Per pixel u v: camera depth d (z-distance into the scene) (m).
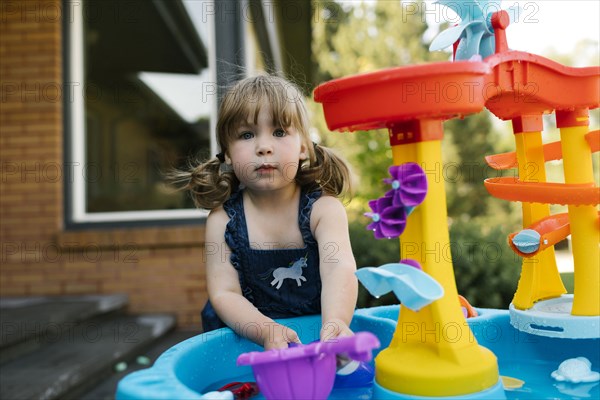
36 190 3.79
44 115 3.80
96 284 3.77
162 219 3.94
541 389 0.84
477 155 10.57
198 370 0.95
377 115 0.71
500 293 3.02
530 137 0.97
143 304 3.77
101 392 2.42
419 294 0.67
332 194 1.35
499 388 0.74
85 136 4.05
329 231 1.21
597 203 0.83
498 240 3.17
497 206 9.41
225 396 0.74
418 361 0.74
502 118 0.98
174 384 0.70
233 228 1.26
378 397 0.75
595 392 0.83
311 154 1.29
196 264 3.78
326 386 0.70
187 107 4.21
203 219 3.95
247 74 1.77
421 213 0.76
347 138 6.98
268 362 0.67
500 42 0.87
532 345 1.02
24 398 1.95
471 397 0.71
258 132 1.16
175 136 4.25
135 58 4.41
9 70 3.80
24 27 3.81
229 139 1.20
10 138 3.80
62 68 3.88
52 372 2.29
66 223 3.87
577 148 0.88
